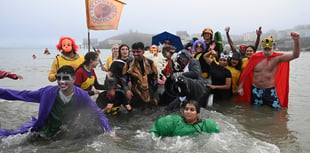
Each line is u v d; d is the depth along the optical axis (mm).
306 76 12797
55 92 4449
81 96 4578
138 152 3826
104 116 4773
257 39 8484
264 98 6797
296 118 5664
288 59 6371
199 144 3984
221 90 7355
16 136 4430
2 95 4355
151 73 6211
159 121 4430
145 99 6180
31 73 14562
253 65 6949
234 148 3867
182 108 5957
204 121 4500
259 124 5230
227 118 5582
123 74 6156
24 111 6203
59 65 6105
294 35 6051
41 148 4016
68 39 6191
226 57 7113
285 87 6691
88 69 6016
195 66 6758
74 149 3959
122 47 6414
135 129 4953
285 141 4324
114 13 7770
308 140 4363
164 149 3887
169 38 8969
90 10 7707
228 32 9031
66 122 4637
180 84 5988
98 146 4055
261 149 3850
